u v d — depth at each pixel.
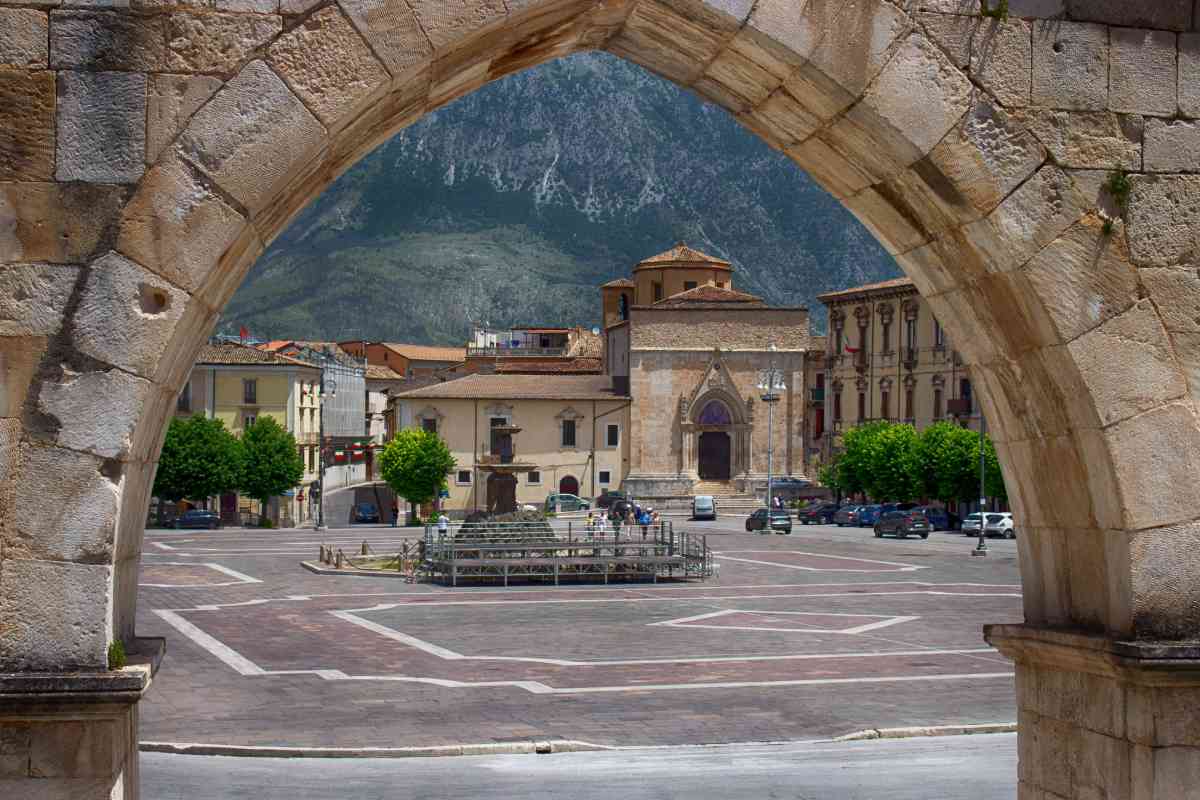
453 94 10.67
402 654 32.59
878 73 9.98
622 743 22.30
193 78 9.07
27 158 8.95
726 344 120.50
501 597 46.91
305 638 35.47
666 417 119.69
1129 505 10.30
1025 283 10.30
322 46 9.18
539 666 30.77
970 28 10.12
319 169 9.84
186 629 37.25
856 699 26.41
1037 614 11.77
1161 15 10.42
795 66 9.98
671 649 33.66
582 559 53.09
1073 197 10.26
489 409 116.88
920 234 11.09
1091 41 10.30
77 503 8.84
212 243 9.06
